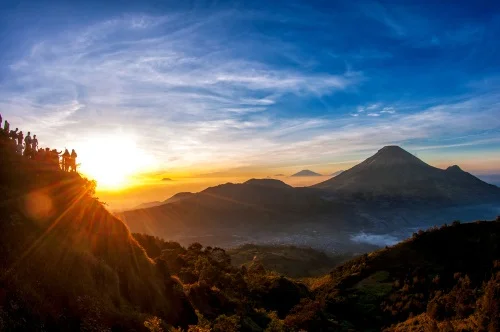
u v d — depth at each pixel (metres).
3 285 12.46
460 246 85.62
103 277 18.38
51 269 15.45
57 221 19.28
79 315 14.50
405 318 59.09
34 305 12.84
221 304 37.41
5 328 11.05
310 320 51.53
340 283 85.56
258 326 38.84
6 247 14.66
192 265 57.00
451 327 42.47
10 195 18.36
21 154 25.30
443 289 66.50
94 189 25.70
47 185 21.86
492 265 70.81
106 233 22.38
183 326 22.75
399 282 77.56
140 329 16.81
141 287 21.27
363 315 64.75
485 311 42.28
